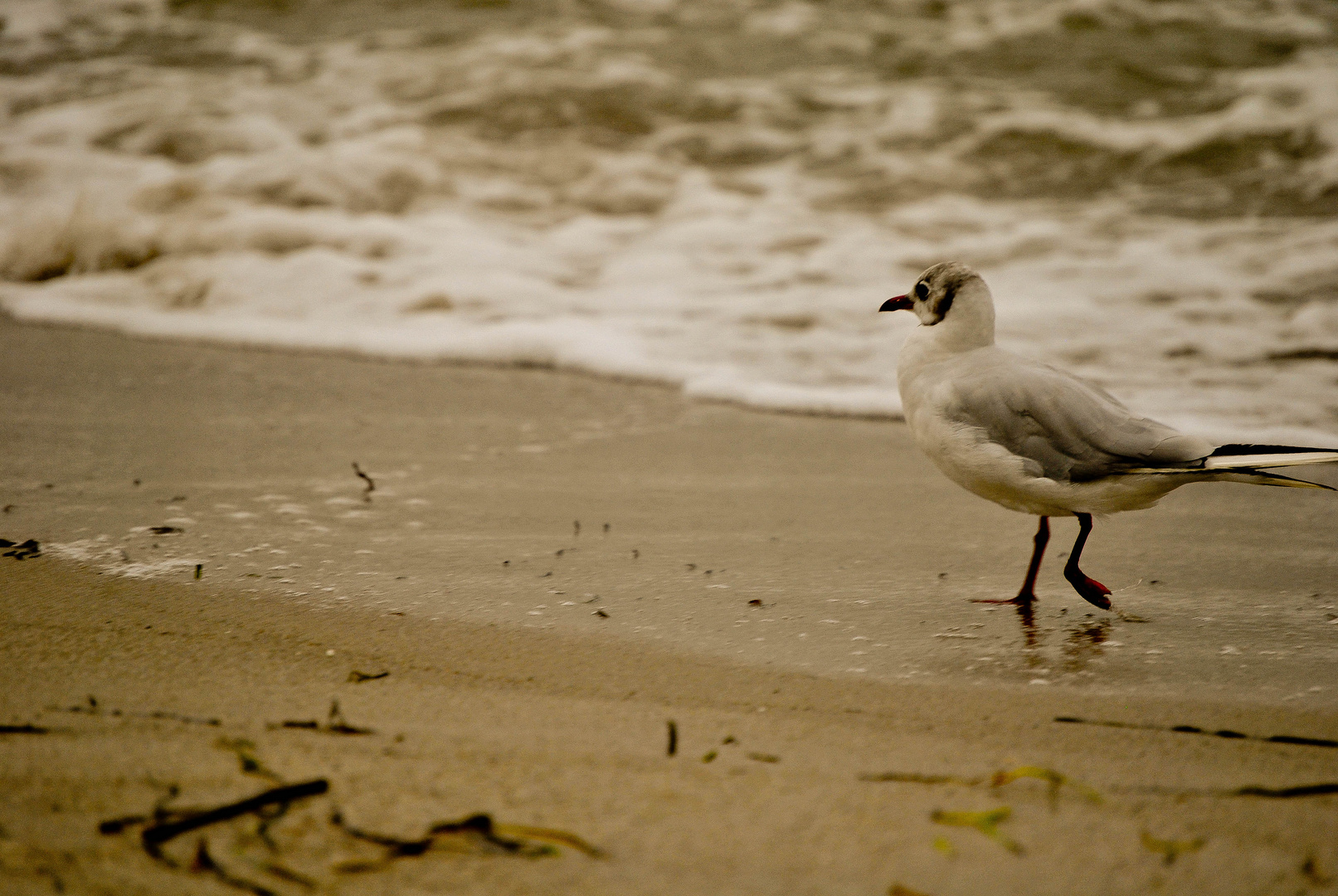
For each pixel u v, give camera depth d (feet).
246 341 47.73
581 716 20.27
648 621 25.02
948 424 25.73
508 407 41.11
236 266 54.65
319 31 83.46
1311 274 51.72
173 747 18.16
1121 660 23.72
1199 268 52.95
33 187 62.08
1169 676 22.93
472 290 52.54
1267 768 18.89
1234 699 21.89
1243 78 75.36
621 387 43.75
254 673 21.70
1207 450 23.80
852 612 25.93
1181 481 24.30
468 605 25.52
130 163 65.05
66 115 69.82
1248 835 16.58
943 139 69.77
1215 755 19.39
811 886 15.11
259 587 26.05
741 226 59.88
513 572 27.53
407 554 28.37
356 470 33.27
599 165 66.49
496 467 35.09
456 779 17.53
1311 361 44.06
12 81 74.38
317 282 53.42
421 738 18.99
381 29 83.56
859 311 50.14
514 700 20.92
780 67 79.46
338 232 57.93
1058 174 65.87
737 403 41.93
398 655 22.80
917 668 23.12
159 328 49.03
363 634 23.77
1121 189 63.93
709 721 20.26
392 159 65.41
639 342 47.09
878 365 45.03
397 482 33.50
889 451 37.63
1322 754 19.47
